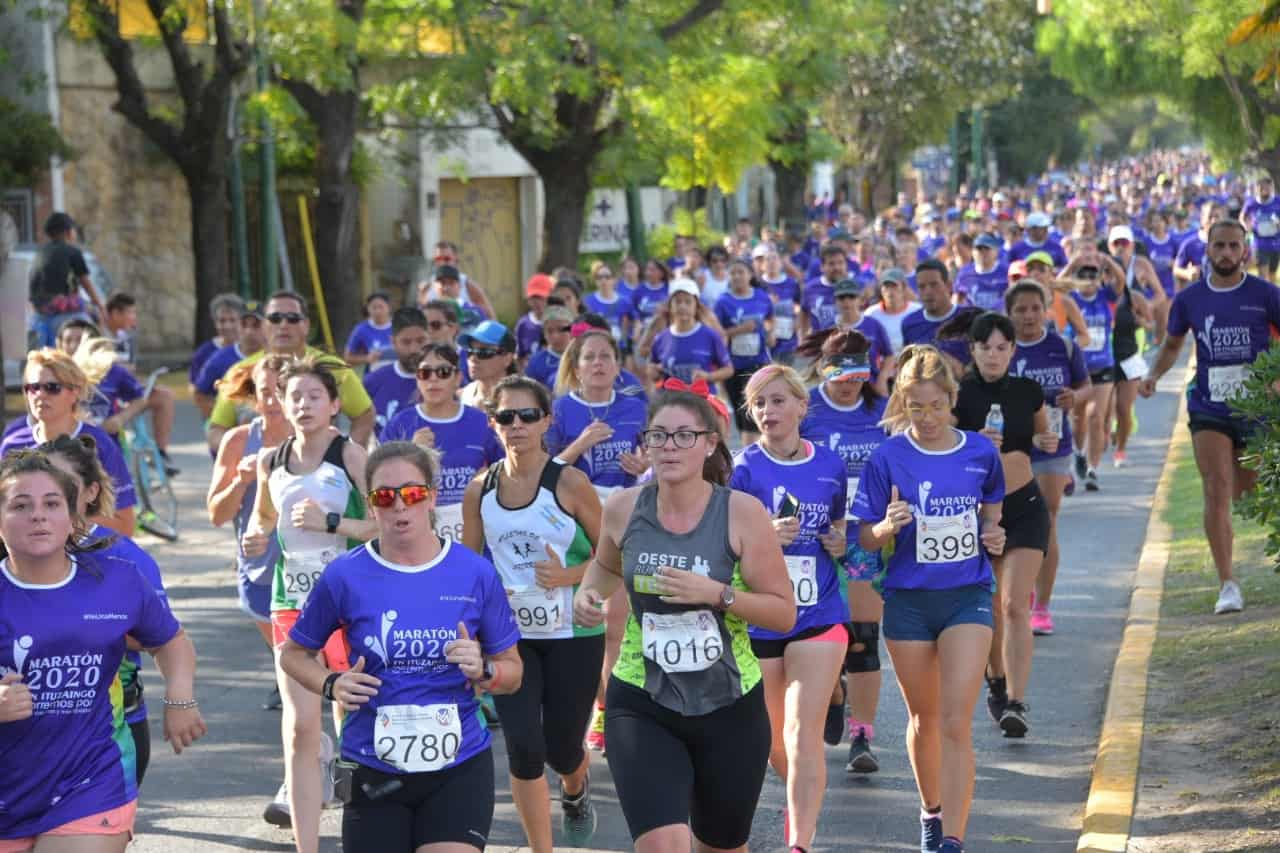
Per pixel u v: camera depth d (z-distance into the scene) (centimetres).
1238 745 2006
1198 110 10800
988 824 1883
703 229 11250
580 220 7531
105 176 8681
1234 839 1708
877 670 2083
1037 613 2734
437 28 6512
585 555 1753
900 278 3391
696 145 8306
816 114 12325
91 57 8562
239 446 2038
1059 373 2620
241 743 2267
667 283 5906
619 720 1433
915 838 1855
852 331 2202
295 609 1864
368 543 1406
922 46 13450
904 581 1780
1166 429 4975
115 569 1370
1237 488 2739
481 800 1373
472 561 1393
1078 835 1839
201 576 3397
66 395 2069
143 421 3788
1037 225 5634
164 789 2073
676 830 1378
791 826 1681
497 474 1756
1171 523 3522
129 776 1387
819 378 2239
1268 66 2559
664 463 1423
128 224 8800
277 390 1991
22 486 1316
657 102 7519
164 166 8881
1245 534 3275
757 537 1437
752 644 1766
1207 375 2664
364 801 1366
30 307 5253
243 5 6519
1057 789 2000
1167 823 1780
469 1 6244
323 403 1856
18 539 1314
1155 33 9669
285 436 2025
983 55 13488
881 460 1803
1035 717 2298
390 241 9738
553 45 6256
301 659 1391
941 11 13412
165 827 1928
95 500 1508
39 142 7800
